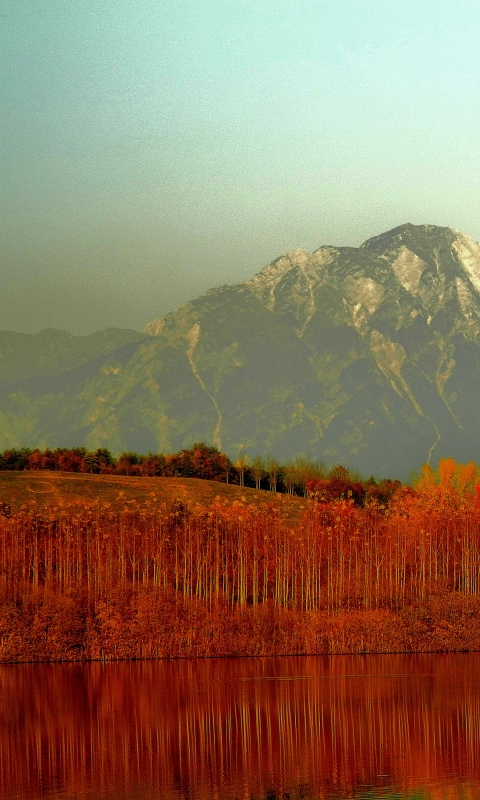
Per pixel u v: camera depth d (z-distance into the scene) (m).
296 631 133.00
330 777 70.31
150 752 77.69
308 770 72.12
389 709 93.31
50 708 94.25
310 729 85.19
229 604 144.88
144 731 84.75
